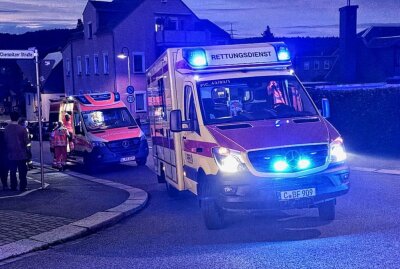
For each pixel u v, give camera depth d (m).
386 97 16.50
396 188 10.77
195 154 8.58
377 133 16.81
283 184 7.19
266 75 9.09
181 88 9.52
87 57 53.78
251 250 6.74
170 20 50.53
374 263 5.86
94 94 20.36
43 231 8.40
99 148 18.06
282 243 6.98
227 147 7.43
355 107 17.36
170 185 11.68
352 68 40.06
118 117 19.53
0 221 9.27
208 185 8.03
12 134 13.07
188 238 7.70
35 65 13.07
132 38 49.03
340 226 7.74
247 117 8.47
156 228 8.62
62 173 18.27
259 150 7.27
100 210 10.02
